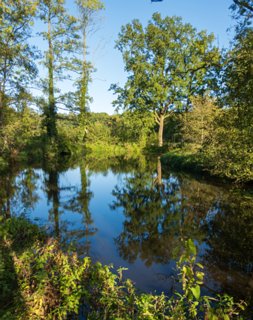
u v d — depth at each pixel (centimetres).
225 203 877
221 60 631
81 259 493
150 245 586
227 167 1070
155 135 3684
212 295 391
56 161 2084
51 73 2086
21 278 328
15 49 1305
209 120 1279
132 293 310
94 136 3722
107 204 930
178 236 638
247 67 549
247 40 552
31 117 2025
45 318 284
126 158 2567
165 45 3033
